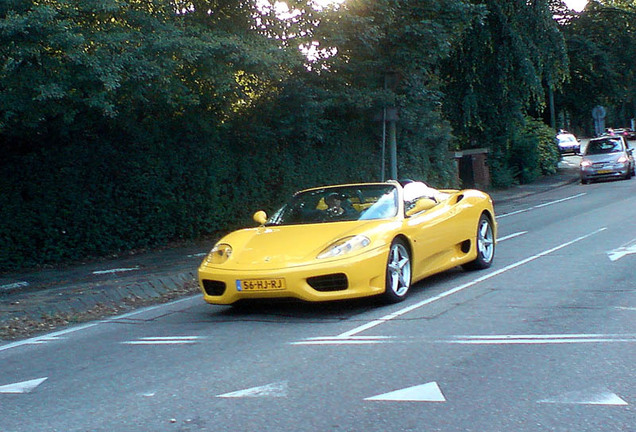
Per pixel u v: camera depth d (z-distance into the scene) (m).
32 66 10.57
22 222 13.43
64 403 5.52
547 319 7.29
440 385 5.34
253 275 7.88
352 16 16.27
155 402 5.37
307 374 5.82
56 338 8.17
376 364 5.98
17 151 13.59
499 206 24.58
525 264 10.91
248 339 7.23
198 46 11.99
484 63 30.50
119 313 9.60
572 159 50.31
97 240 14.65
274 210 19.14
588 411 4.68
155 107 14.97
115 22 12.02
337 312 8.21
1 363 7.12
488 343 6.47
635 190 25.58
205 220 17.05
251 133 17.45
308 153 20.14
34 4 10.40
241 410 5.06
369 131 22.73
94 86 10.98
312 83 17.55
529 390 5.14
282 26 15.06
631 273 9.68
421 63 20.62
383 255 8.09
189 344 7.23
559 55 30.98
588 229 15.01
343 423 4.68
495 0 29.56
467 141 33.09
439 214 9.51
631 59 42.44
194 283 11.47
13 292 10.95
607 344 6.27
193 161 16.56
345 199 9.23
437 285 9.55
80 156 14.35
